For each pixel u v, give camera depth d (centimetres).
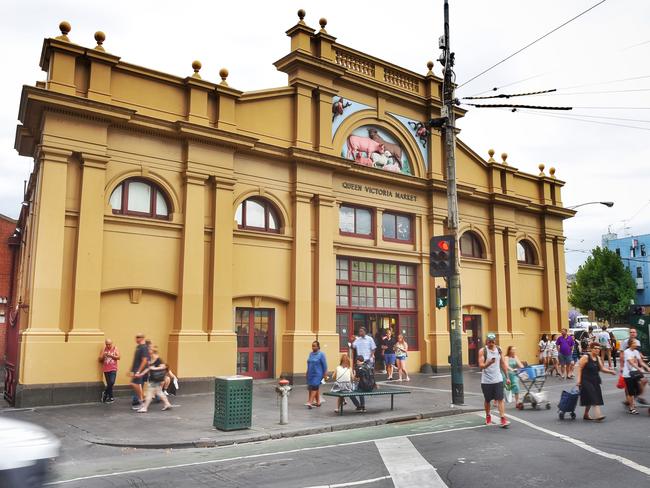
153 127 1725
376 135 2380
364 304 2295
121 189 1706
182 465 873
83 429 1142
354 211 2298
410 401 1555
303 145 2089
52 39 1560
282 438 1100
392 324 2384
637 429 1148
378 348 2322
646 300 6431
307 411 1382
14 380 1499
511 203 2866
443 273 1551
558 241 3161
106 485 757
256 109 2009
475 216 2755
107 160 1634
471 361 2692
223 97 1889
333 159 2133
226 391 1130
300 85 2109
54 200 1536
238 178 1939
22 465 413
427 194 2536
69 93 1580
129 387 1639
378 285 2352
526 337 2961
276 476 796
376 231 2330
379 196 2356
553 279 3097
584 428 1166
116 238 1659
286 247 2044
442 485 741
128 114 1656
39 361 1462
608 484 739
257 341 1969
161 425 1188
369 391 1370
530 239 3041
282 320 2023
